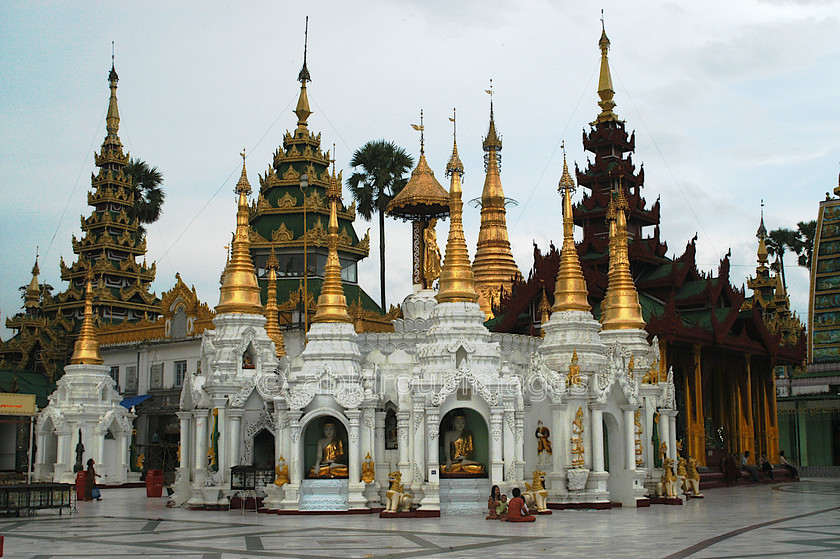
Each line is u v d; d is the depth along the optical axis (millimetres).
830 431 97938
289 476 41781
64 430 69750
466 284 43688
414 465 40312
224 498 44594
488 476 41062
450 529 33156
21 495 43750
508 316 70000
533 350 50062
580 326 47250
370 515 39812
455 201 44656
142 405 86250
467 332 42625
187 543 29172
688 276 78125
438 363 42062
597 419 43656
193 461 47062
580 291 48188
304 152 90812
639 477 44969
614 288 55000
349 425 41531
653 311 71000
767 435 80500
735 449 77000
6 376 93375
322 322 44188
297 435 41625
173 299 86438
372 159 93375
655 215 83125
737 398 77375
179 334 85500
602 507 42500
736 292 77562
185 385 47844
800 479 79812
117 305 102750
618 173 81188
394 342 46938
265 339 48469
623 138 84375
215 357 47250
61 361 97250
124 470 71938
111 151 107625
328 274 45125
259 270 85312
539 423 44156
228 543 29062
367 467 41281
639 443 46344
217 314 48875
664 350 65188
